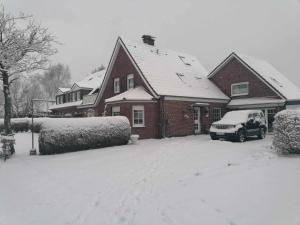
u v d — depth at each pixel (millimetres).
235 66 28625
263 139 21203
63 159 14156
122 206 7066
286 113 12602
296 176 8117
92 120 17656
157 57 28484
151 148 16906
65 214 6742
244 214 5809
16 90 53250
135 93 23891
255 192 7035
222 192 7355
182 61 31156
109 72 28984
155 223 5883
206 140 20344
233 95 28641
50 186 9289
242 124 19984
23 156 15562
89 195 8117
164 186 8617
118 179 9789
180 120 24547
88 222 6199
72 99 44031
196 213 6176
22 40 15805
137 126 23062
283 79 31141
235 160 12141
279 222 5195
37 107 60406
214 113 27531
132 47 27188
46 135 15781
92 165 12406
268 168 9672
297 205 5828
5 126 15656
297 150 12312
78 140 16719
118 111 24219
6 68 15508
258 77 26812
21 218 6629
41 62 16484
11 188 9258
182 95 24516
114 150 16562
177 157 13617
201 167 11062
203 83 28938
